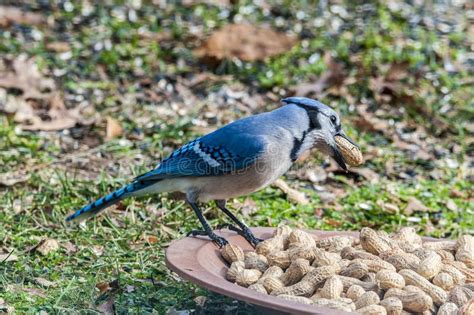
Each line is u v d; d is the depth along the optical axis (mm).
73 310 7512
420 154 12961
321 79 14938
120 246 9289
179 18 18156
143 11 18422
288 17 18328
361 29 17688
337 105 14297
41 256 8922
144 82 15070
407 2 19484
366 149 12891
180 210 10273
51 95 14141
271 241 8102
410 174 12344
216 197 8484
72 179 11094
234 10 18500
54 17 17812
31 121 13180
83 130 13086
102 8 18406
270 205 10836
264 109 14234
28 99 13953
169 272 8562
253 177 8258
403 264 7496
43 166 11586
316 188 11680
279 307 6070
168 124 13195
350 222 10625
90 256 8992
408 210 10945
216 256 7898
